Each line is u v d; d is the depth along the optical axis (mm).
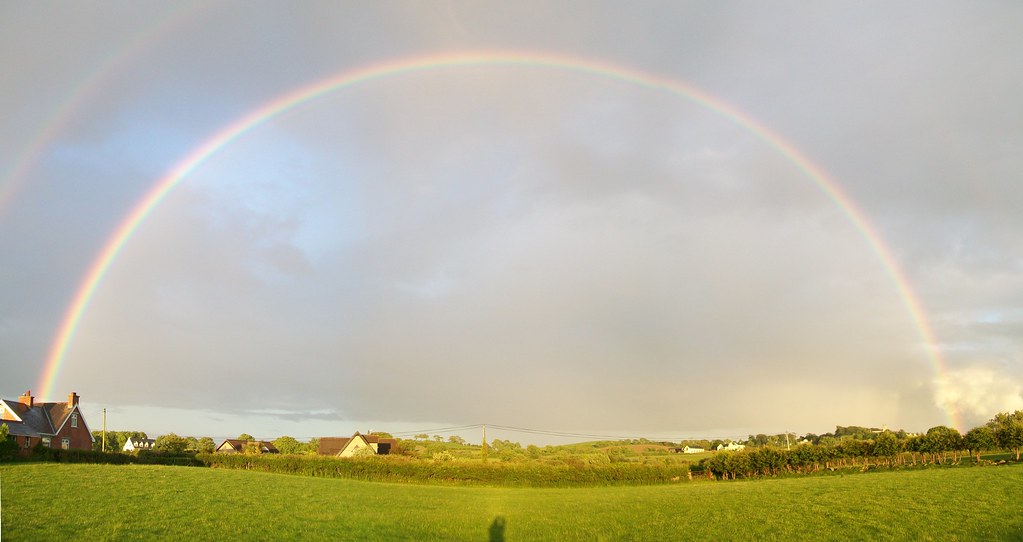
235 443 147125
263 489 42938
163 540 22891
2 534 22203
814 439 114688
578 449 188500
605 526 31516
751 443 168000
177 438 113312
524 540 27266
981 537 24344
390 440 137750
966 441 70062
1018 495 35188
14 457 53906
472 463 72625
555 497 51094
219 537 24094
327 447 133625
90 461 63406
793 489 47719
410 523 31219
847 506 34719
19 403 79875
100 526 24438
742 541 26109
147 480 42250
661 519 33688
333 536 25953
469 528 30469
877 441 76375
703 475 81500
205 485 42156
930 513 30391
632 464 77188
